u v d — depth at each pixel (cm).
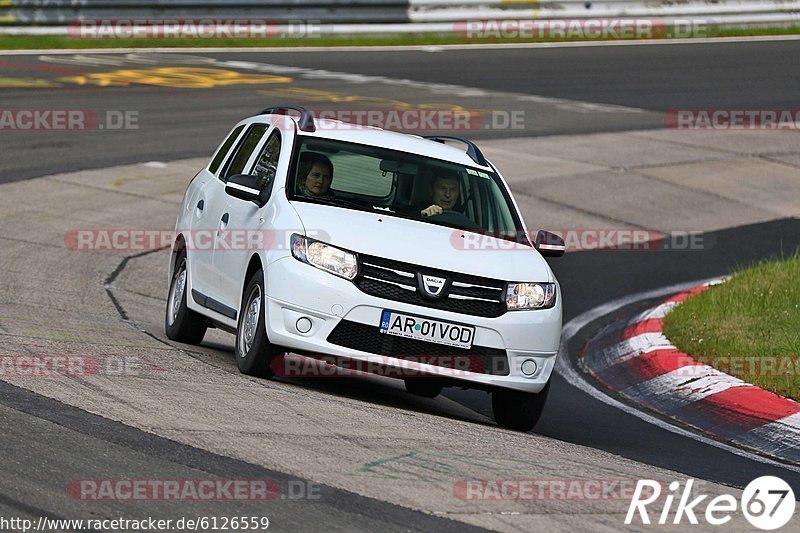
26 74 6938
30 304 3086
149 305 3422
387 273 2252
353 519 1499
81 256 3891
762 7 9825
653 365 2972
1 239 3966
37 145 5375
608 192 5359
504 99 7075
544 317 2325
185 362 2416
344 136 2620
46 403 1898
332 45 8600
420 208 2492
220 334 3269
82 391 2002
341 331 2236
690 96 7456
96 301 3319
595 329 3538
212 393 2103
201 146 5569
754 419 2506
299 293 2234
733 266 4425
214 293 2589
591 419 2539
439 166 2598
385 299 2233
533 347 2306
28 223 4222
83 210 4484
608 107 7050
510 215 2583
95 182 4878
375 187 2503
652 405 2741
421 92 7094
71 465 1606
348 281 2238
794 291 3453
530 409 2352
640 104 7188
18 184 4741
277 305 2255
